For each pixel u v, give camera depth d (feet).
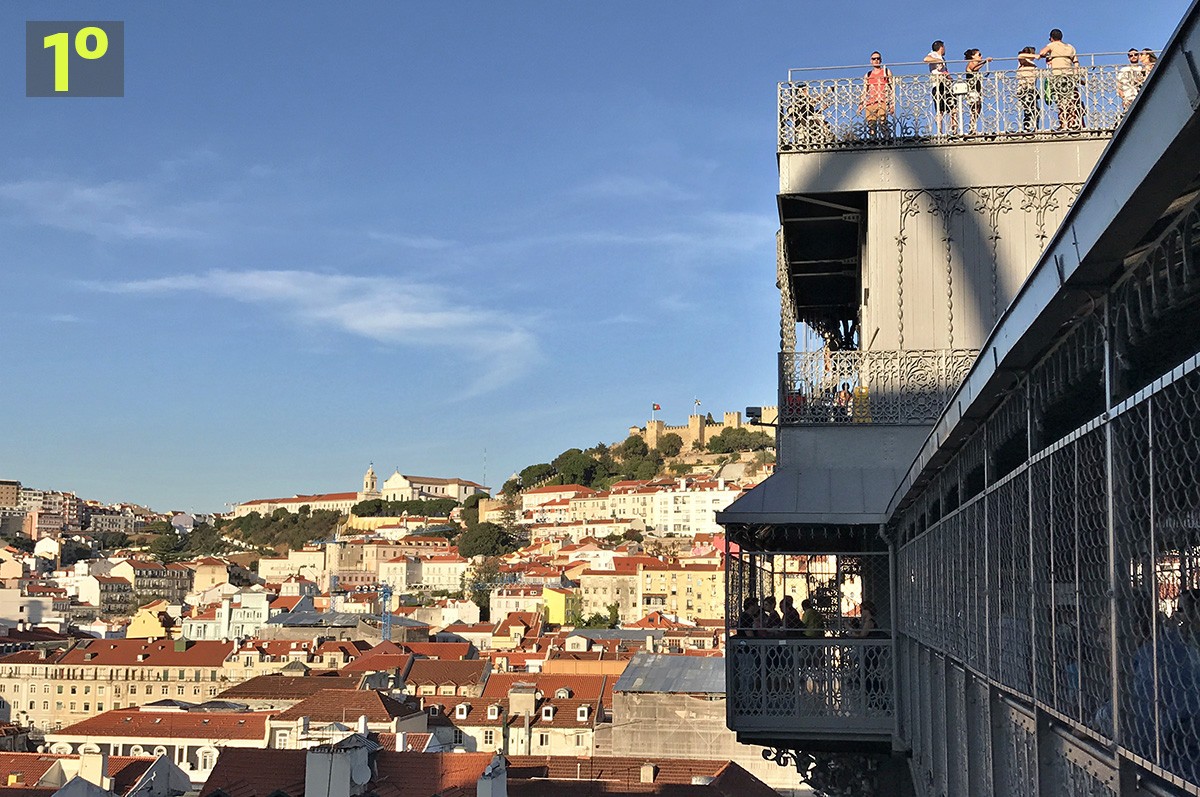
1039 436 21.75
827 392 63.10
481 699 298.35
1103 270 15.94
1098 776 18.54
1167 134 12.12
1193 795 14.10
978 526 28.86
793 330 70.79
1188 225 13.98
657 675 216.74
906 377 62.34
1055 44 63.72
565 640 425.28
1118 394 16.78
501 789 99.76
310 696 286.05
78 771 169.68
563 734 283.38
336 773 108.17
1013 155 63.10
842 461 62.13
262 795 115.55
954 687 34.65
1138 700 16.28
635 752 204.13
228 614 574.15
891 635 56.49
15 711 431.84
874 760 62.39
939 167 63.52
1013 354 20.68
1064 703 20.15
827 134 64.75
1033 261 62.23
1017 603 23.86
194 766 252.83
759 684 58.13
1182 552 15.64
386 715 242.58
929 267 62.90
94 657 437.58
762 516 58.65
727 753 203.41
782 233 71.46
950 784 35.65
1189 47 11.59
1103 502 17.75
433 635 538.47
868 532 62.80
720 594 644.27
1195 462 13.76
